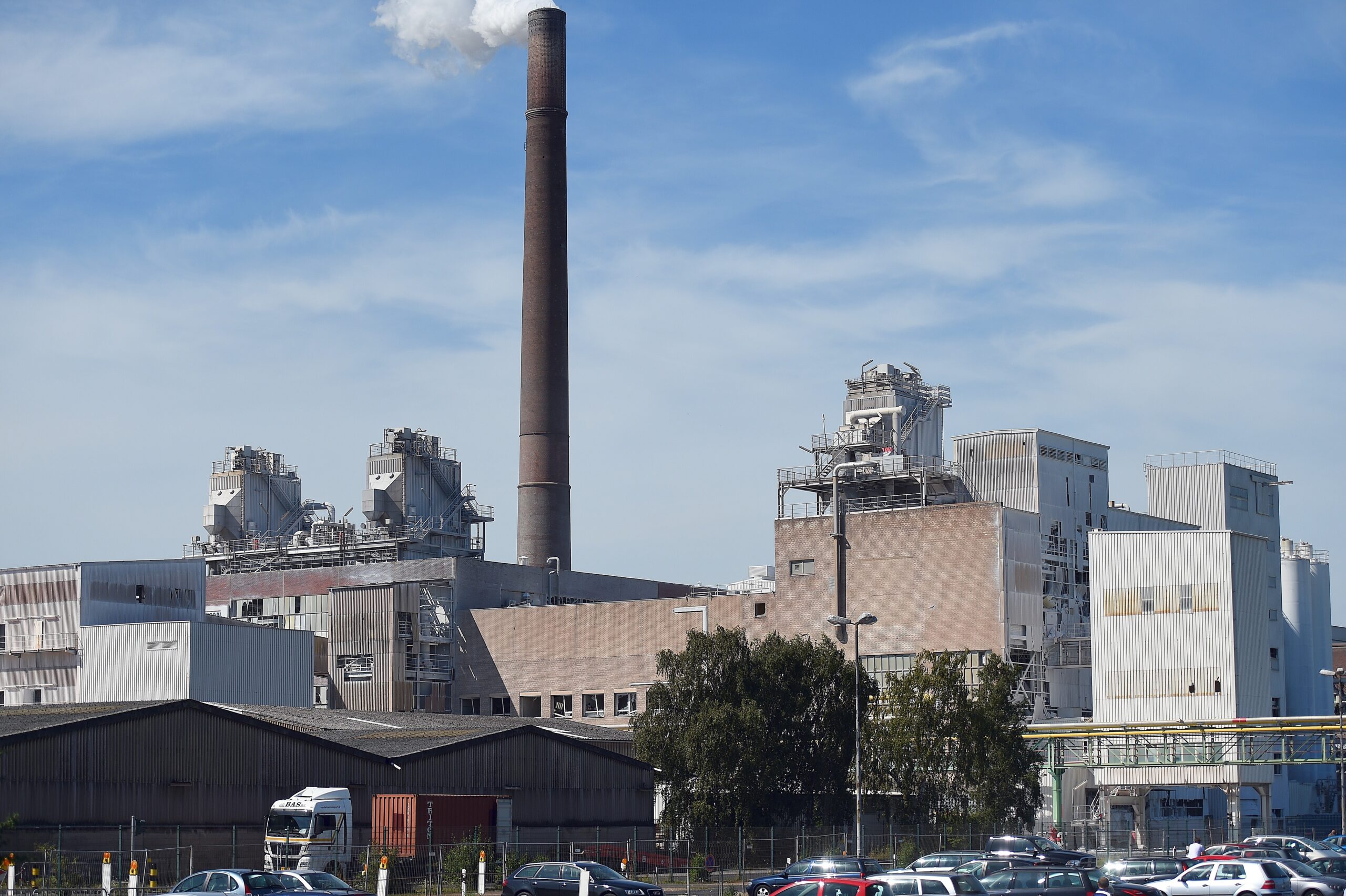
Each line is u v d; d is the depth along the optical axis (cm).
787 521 12244
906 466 12081
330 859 6925
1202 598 10500
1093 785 11062
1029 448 12288
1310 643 13362
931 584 11488
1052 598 11688
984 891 4350
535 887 5666
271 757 7644
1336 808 12562
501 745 8656
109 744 7019
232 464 15900
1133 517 13012
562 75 13838
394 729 9444
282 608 14300
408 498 14575
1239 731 9588
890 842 8438
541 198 13662
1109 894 5153
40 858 6600
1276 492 14088
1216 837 10219
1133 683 10650
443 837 7556
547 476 13612
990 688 8650
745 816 8619
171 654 10988
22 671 11681
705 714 8706
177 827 7206
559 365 13662
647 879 7731
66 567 11600
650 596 15312
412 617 13312
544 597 13812
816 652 9175
